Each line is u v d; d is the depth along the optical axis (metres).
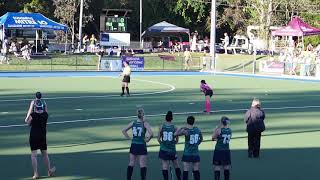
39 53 98.88
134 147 20.75
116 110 44.53
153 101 51.41
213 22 98.75
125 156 26.95
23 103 47.97
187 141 20.28
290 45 113.00
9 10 123.81
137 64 94.38
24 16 97.56
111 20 113.06
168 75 87.19
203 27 147.75
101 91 59.75
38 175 22.45
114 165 24.89
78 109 44.81
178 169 20.78
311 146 30.70
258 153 27.34
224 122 20.97
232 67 102.69
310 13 134.25
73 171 23.56
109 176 22.75
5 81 70.38
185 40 147.62
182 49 123.50
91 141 30.98
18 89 60.31
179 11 144.25
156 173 23.36
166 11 144.75
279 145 30.95
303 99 56.16
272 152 28.89
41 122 22.09
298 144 31.34
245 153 28.44
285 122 40.06
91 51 110.75
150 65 101.81
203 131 34.97
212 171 24.00
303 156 27.91
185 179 20.41
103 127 35.97
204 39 139.50
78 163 25.23
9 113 41.69
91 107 46.28
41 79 74.50
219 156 20.98
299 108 48.62
